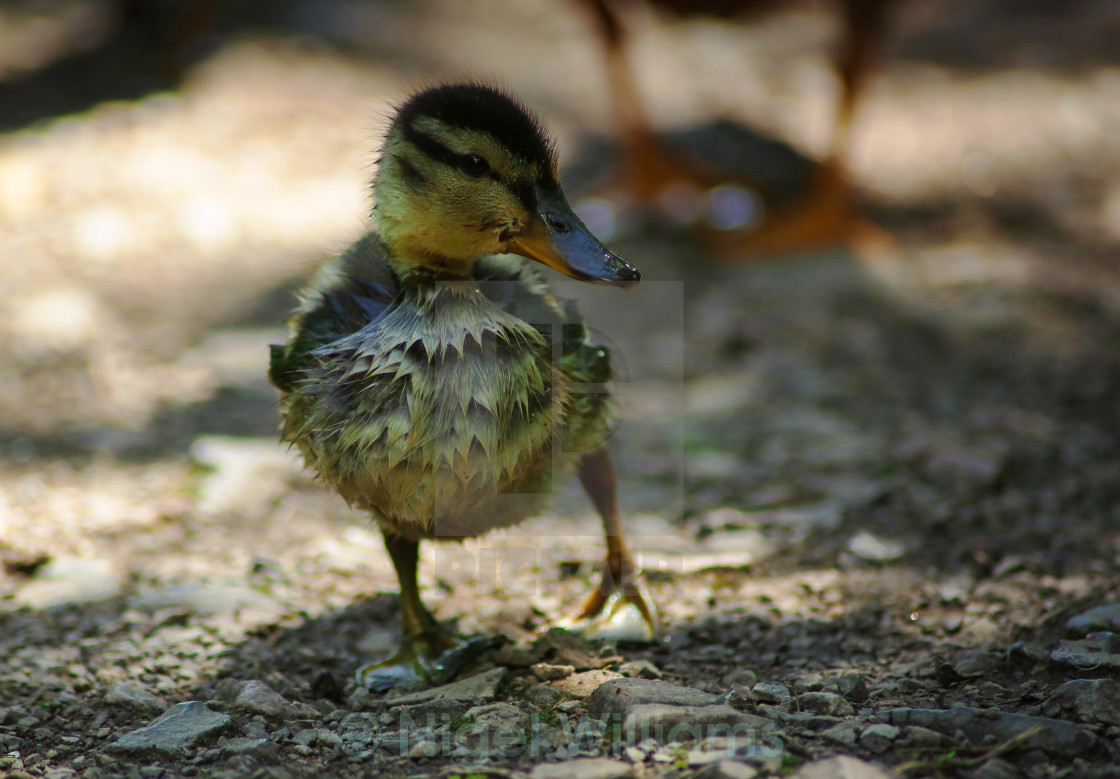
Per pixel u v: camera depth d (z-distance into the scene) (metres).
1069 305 15.16
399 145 6.71
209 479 11.09
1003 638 7.46
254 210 18.61
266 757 6.20
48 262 16.62
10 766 6.28
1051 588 8.20
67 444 11.92
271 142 21.02
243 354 14.34
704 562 9.16
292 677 7.54
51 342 14.35
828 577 8.78
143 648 7.85
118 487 10.95
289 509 10.61
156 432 12.34
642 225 17.95
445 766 6.03
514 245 6.82
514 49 27.47
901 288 15.76
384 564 9.48
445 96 6.69
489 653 7.59
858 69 16.39
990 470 10.57
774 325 14.77
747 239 17.05
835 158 16.89
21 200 18.33
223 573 9.21
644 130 18.48
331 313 7.01
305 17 27.73
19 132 20.86
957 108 24.16
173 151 20.38
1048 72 26.56
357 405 6.40
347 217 18.33
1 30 26.69
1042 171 20.56
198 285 16.30
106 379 13.59
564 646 7.54
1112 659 6.61
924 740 5.79
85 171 19.42
